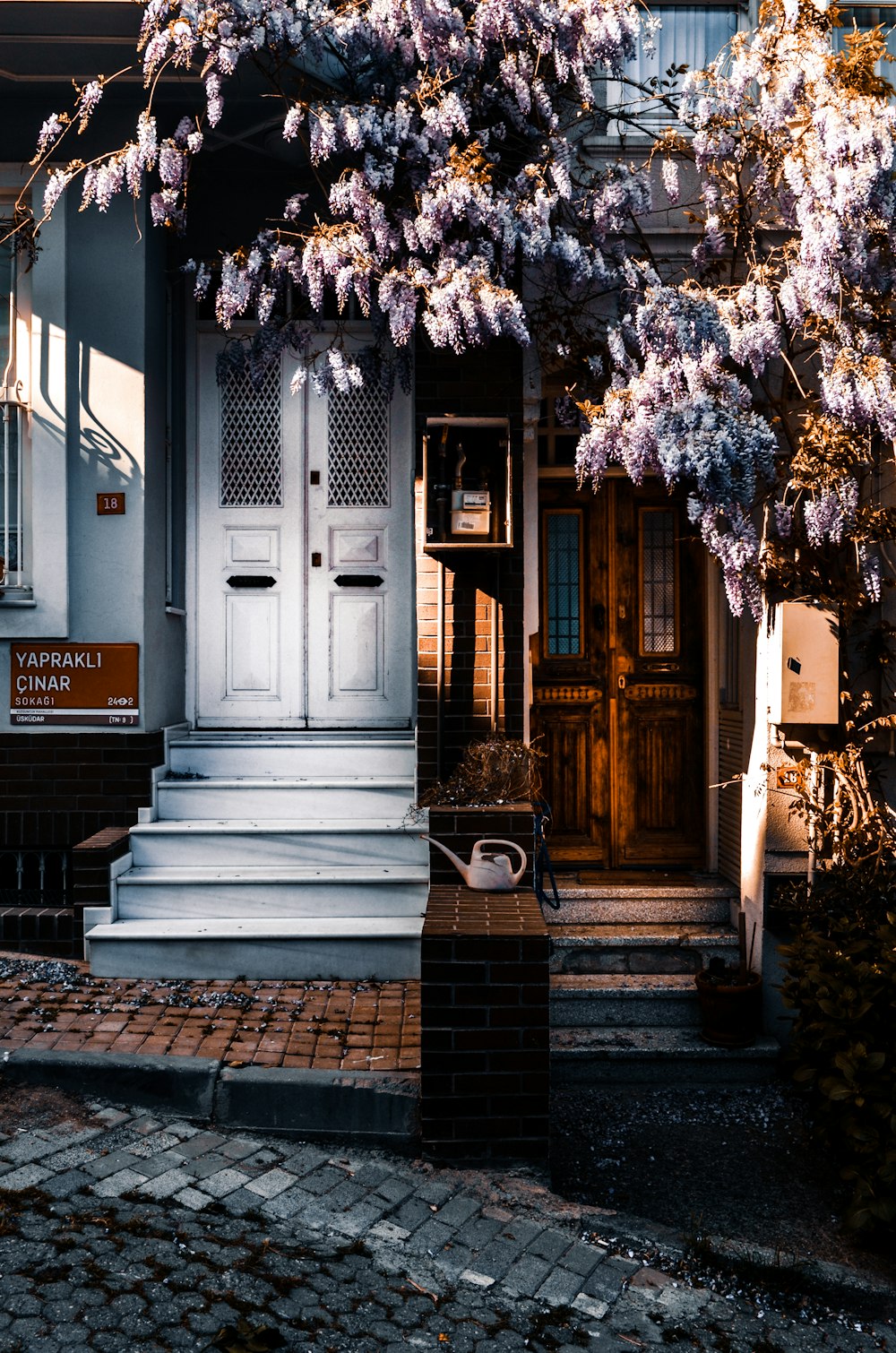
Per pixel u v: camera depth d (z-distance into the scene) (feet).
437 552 18.13
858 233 16.16
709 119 17.84
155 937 17.49
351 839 19.25
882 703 18.04
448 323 17.06
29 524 19.35
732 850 20.15
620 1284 11.67
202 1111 14.02
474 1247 11.95
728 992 16.89
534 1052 13.37
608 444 17.15
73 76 18.15
